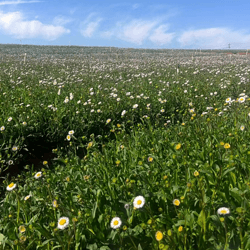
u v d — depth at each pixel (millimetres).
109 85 10797
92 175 3430
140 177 3100
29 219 2762
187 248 2236
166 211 2662
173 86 9992
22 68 17594
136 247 2283
